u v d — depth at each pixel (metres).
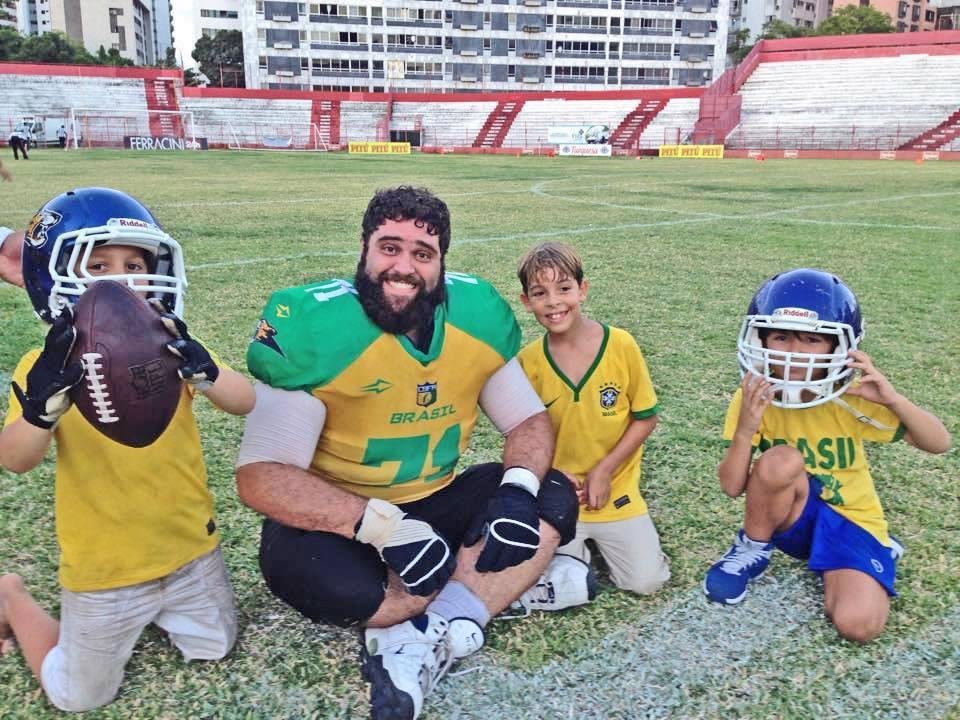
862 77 41.81
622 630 2.27
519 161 33.28
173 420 1.97
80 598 1.90
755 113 43.38
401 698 1.87
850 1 111.44
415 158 35.41
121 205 1.90
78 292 1.85
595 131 43.16
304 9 68.56
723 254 8.38
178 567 2.00
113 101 47.81
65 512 1.90
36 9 136.00
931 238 9.53
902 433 2.38
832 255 8.30
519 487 2.18
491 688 2.03
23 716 1.94
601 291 6.52
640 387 2.62
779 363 2.30
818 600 2.42
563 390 2.62
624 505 2.52
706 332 5.31
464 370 2.18
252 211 12.11
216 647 2.11
